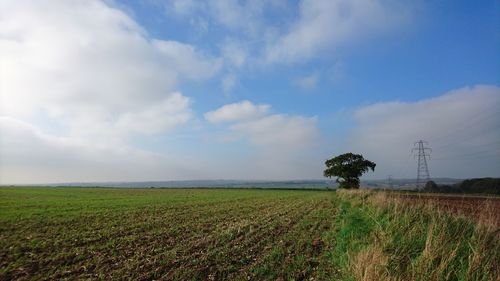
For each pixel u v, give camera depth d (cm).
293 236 1794
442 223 1313
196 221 2533
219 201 5022
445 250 979
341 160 9900
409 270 906
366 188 5491
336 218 2519
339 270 1114
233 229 2031
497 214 1767
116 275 1129
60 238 1802
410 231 1216
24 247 1561
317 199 5269
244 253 1418
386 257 952
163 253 1424
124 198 5744
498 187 7644
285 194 7838
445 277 869
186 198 5856
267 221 2478
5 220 2538
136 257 1370
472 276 856
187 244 1622
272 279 1089
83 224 2359
